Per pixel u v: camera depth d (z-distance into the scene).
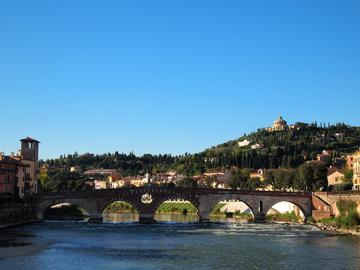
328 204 192.75
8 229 161.75
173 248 119.56
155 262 99.44
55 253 109.31
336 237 143.00
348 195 174.62
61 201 198.12
